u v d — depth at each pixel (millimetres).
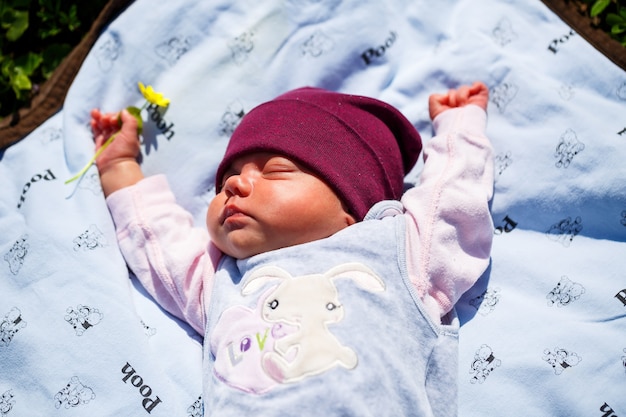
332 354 1358
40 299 1663
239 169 1625
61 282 1679
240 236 1542
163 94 1933
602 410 1479
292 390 1332
